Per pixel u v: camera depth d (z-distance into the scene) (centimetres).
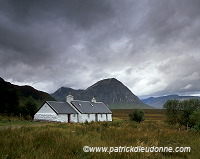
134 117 5659
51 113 5197
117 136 1381
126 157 847
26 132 1359
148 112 19950
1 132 1251
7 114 5294
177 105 4731
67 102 5931
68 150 850
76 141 1005
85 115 5916
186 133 1889
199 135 1888
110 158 809
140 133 1575
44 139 1052
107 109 7162
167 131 1900
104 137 1365
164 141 1394
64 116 5325
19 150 831
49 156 763
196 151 1120
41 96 18125
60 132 1436
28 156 766
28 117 5459
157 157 934
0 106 6281
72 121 5566
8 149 829
